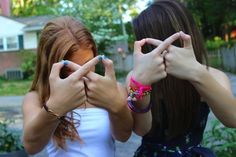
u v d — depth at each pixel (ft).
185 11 6.66
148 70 5.71
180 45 6.21
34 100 6.43
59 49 6.09
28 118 6.12
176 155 6.56
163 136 6.63
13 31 102.78
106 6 89.61
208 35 141.18
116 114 5.76
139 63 5.77
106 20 88.63
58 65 5.43
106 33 84.43
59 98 5.32
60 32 6.15
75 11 86.07
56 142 6.33
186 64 5.65
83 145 6.45
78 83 5.33
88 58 6.18
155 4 6.79
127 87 6.32
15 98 58.90
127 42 103.30
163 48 5.67
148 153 6.73
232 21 111.34
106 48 87.92
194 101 6.56
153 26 6.57
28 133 5.70
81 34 6.17
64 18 6.42
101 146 6.54
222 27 135.54
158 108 6.53
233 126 5.95
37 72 6.47
